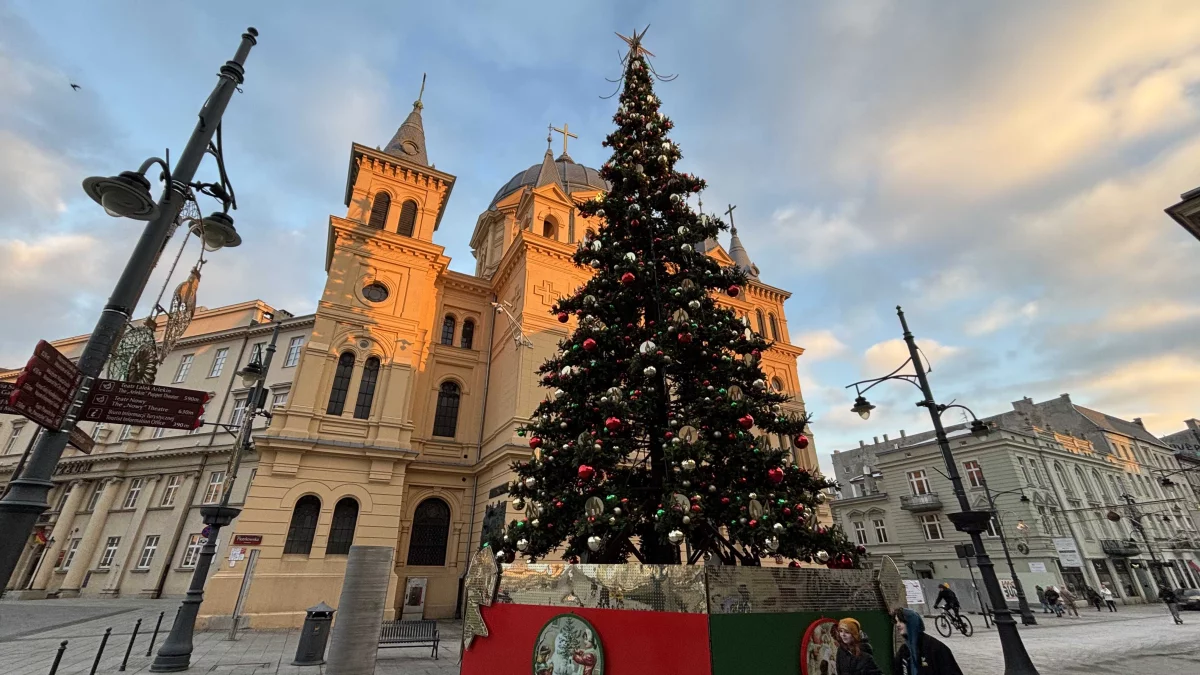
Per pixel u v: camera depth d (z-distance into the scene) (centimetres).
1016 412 4522
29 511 457
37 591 2906
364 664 848
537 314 2356
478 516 2244
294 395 2012
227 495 1262
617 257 905
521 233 2478
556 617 580
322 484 1925
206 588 1647
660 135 1031
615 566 563
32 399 452
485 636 649
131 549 2959
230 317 3784
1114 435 4972
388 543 1947
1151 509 4750
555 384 862
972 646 1647
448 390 2541
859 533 4462
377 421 2114
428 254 2500
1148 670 1191
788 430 789
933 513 4041
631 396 757
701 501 662
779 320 3600
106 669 1023
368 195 2502
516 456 1978
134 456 3262
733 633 494
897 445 5797
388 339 2278
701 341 786
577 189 3475
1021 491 3572
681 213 972
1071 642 1700
